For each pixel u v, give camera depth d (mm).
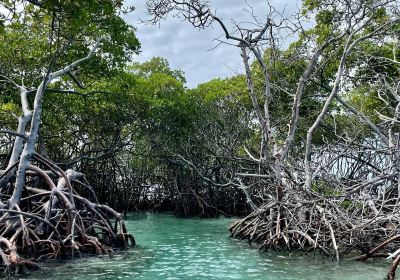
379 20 20328
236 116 28797
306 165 16516
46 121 26297
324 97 23609
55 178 16203
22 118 15891
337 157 18203
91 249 14555
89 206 15594
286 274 12180
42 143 23406
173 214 30234
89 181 29266
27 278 11477
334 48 21547
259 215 16984
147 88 28250
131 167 30984
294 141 24656
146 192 31656
